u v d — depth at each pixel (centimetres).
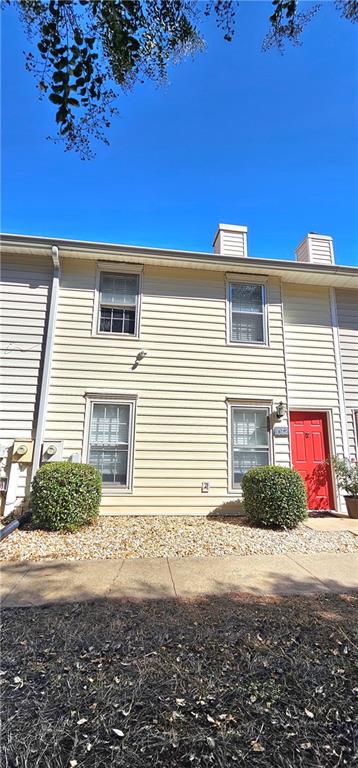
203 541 531
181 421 738
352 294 888
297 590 369
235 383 773
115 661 239
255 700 203
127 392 728
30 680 219
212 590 364
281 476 634
